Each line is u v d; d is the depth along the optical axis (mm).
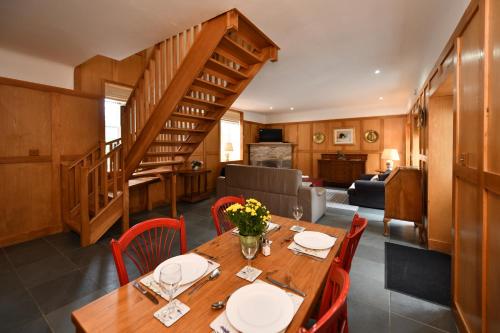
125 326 768
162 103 2717
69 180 3336
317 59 3336
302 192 3523
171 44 2584
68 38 2609
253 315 795
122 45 2787
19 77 2980
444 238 2713
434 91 2527
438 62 2287
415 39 2717
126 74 4035
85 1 1970
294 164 8297
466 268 1472
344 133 7383
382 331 1569
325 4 2061
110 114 3924
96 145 3615
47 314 1705
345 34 2598
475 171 1298
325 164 7336
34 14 2160
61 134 3312
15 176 2945
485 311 1200
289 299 869
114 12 2131
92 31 2457
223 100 3197
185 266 1121
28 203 3049
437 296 1917
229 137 7254
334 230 1609
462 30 1515
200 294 937
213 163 6566
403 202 3086
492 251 1146
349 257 1218
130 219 3924
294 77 4172
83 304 1819
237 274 1077
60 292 1955
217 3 2004
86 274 2225
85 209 2836
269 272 1094
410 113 5555
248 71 2967
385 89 4996
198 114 3406
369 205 4582
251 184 3977
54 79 3266
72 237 3127
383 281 2133
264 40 2670
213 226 3578
